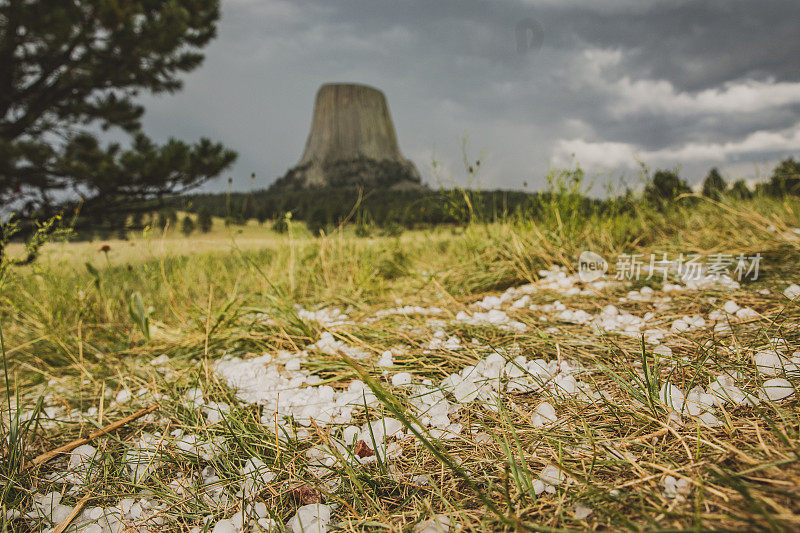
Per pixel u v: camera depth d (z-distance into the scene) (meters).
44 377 1.91
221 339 2.05
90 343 2.21
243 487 1.02
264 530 0.89
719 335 1.45
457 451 1.06
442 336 1.83
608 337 1.58
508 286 2.74
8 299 2.42
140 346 2.21
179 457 1.17
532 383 1.32
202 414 1.40
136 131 9.86
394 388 1.42
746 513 0.64
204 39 8.87
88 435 1.35
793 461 0.72
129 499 1.03
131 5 7.04
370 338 1.92
